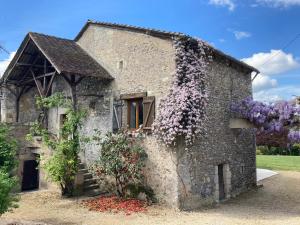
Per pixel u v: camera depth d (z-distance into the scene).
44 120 13.80
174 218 8.35
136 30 10.95
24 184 12.39
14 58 12.98
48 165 10.63
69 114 10.97
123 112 11.05
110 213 8.69
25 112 14.83
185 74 9.69
